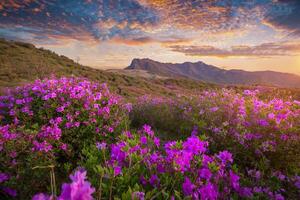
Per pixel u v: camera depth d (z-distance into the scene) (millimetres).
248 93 8102
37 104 5309
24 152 3656
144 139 3660
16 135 3750
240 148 4801
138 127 7504
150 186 2799
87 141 4934
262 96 8781
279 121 5125
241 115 5406
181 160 2896
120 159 3141
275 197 3135
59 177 3764
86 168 3307
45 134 4305
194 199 2354
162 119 7539
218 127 5410
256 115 5770
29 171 3361
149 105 8961
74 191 1213
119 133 5422
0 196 3145
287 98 7828
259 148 4629
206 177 2760
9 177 3230
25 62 36469
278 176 3873
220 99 7480
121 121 5734
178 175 2822
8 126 3979
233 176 2879
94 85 6348
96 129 5156
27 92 5602
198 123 5938
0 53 41344
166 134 6719
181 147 3330
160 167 2996
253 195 3000
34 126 4570
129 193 2283
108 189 2615
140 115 8250
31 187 3305
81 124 5129
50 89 5535
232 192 2898
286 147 4480
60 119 4895
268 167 4367
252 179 3688
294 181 3730
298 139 4590
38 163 3537
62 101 5340
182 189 2605
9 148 3459
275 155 4574
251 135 4836
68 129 4906
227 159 3303
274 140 4789
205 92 8734
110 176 2598
